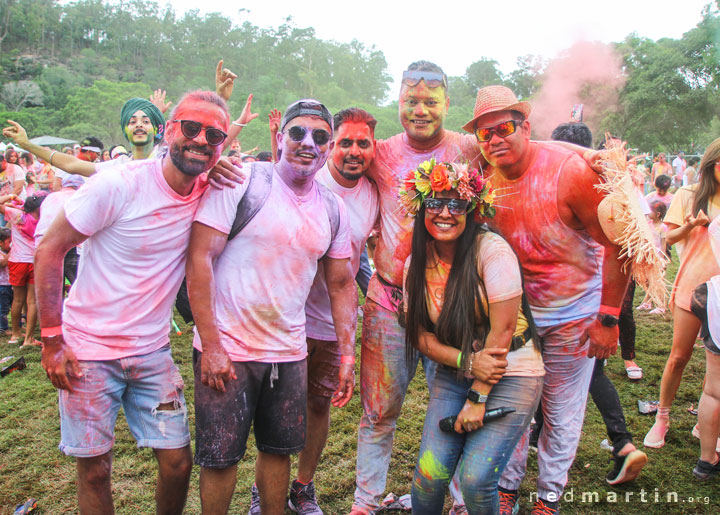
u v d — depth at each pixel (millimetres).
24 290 6012
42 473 3408
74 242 2264
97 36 130625
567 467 2883
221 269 2439
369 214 3080
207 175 2408
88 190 2234
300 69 119562
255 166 2508
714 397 3209
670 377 3592
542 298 2857
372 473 2934
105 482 2479
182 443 2539
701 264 3402
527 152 2744
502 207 2850
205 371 2377
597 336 2738
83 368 2344
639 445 3705
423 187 2383
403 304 2688
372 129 2939
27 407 4336
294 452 2578
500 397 2416
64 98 91688
